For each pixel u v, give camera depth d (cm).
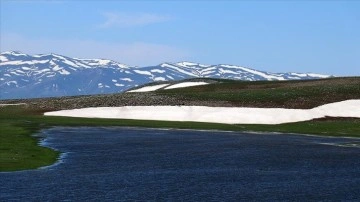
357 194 4756
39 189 4841
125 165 6378
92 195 4609
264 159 6981
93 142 8725
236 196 4650
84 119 12988
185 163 6600
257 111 13025
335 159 7012
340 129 11131
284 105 13550
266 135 10356
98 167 6184
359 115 12475
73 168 6084
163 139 9362
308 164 6562
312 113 12738
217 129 11369
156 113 13450
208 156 7244
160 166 6319
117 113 13688
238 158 7081
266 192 4831
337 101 13650
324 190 4928
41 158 6706
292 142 9100
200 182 5284
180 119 13000
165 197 4572
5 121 12169
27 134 9600
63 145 8250
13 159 6462
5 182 5153
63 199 4441
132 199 4481
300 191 4881
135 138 9469
